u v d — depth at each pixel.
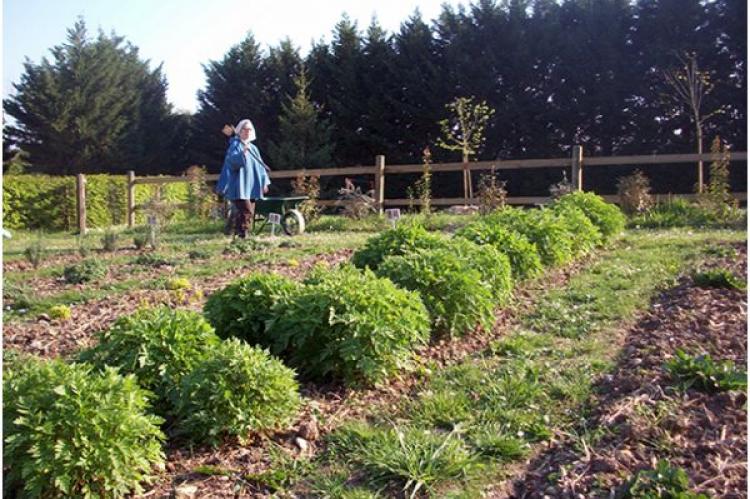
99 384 2.80
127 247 10.52
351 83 24.28
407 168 13.37
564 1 21.61
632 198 11.72
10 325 5.39
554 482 2.88
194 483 2.91
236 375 3.19
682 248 8.31
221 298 4.33
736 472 2.75
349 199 13.38
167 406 3.38
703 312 5.17
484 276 5.18
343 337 3.83
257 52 27.53
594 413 3.50
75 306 6.08
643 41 20.14
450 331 4.68
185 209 16.27
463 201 13.02
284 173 14.00
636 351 4.39
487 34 22.23
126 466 2.70
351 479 2.95
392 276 4.75
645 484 2.65
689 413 3.31
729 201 11.61
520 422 3.43
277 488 2.88
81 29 29.69
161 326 3.48
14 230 16.83
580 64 20.80
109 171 28.28
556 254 6.83
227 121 27.02
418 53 23.45
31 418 2.60
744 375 3.59
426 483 2.86
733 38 19.08
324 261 8.25
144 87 30.28
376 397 3.85
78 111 27.67
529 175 20.94
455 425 3.40
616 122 20.77
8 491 2.63
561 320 5.28
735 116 19.22
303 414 3.56
